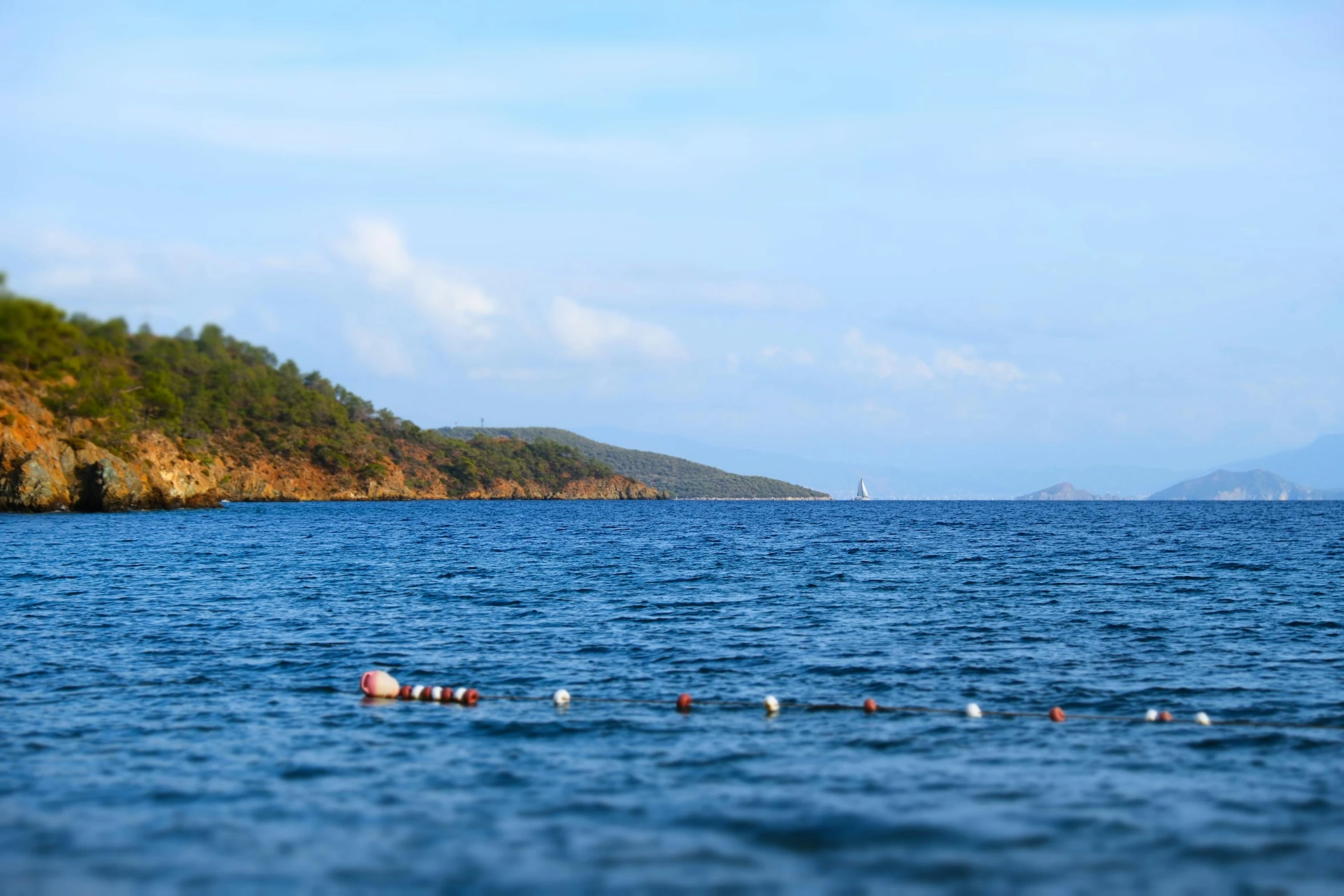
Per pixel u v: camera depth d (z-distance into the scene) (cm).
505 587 4041
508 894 1068
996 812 1332
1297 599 3581
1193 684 2148
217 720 1822
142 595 3662
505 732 1758
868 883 1097
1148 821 1298
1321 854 1187
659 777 1490
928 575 4594
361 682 2055
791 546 6906
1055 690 2100
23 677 2177
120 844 1208
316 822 1285
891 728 1797
